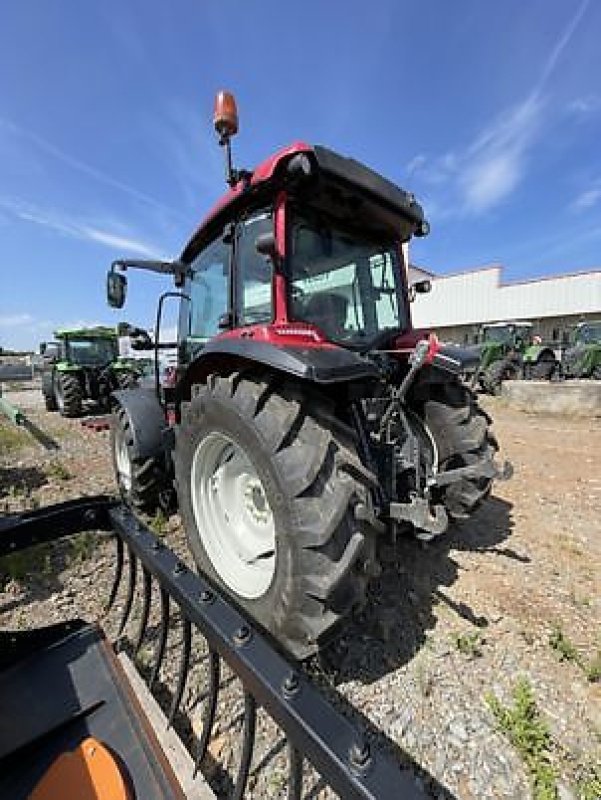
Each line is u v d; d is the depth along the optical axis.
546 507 3.55
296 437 1.62
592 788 1.32
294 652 1.61
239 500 2.10
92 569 2.50
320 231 2.16
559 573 2.51
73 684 1.37
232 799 1.16
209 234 2.63
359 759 0.74
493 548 2.80
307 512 1.53
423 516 1.74
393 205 2.10
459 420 2.53
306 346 1.72
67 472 4.44
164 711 1.54
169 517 3.17
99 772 1.12
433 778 1.35
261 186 1.96
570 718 1.56
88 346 9.94
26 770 1.15
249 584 1.89
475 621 2.06
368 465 1.82
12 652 1.47
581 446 5.55
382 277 2.51
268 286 2.09
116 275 3.14
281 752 1.41
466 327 26.11
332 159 1.81
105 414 9.09
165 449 2.86
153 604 2.14
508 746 1.45
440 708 1.59
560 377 11.88
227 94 2.07
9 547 1.47
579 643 1.94
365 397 1.88
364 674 1.73
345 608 1.54
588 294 22.48
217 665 1.28
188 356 3.10
